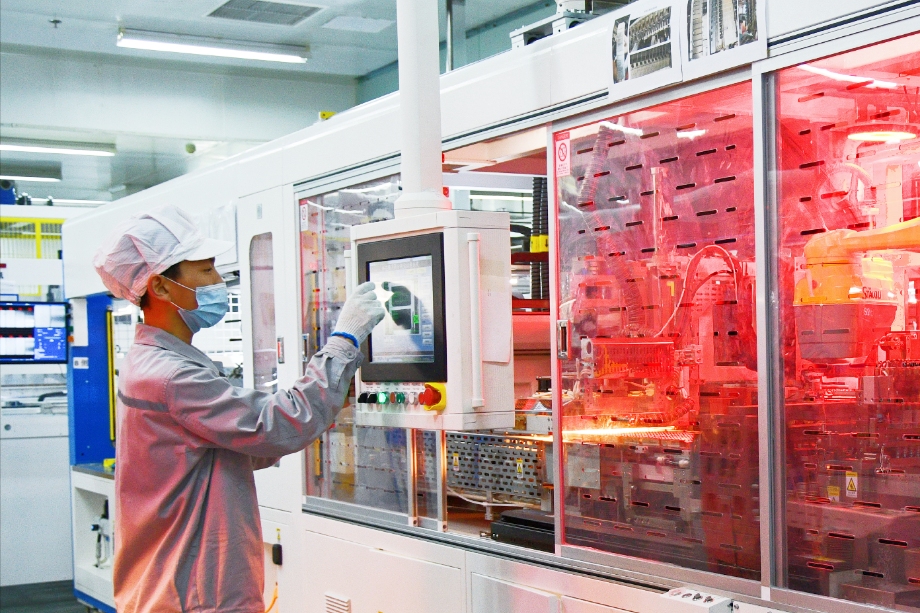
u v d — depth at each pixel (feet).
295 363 13.33
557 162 9.07
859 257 6.63
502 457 10.23
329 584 12.40
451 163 11.02
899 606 6.36
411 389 8.77
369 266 9.27
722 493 7.58
